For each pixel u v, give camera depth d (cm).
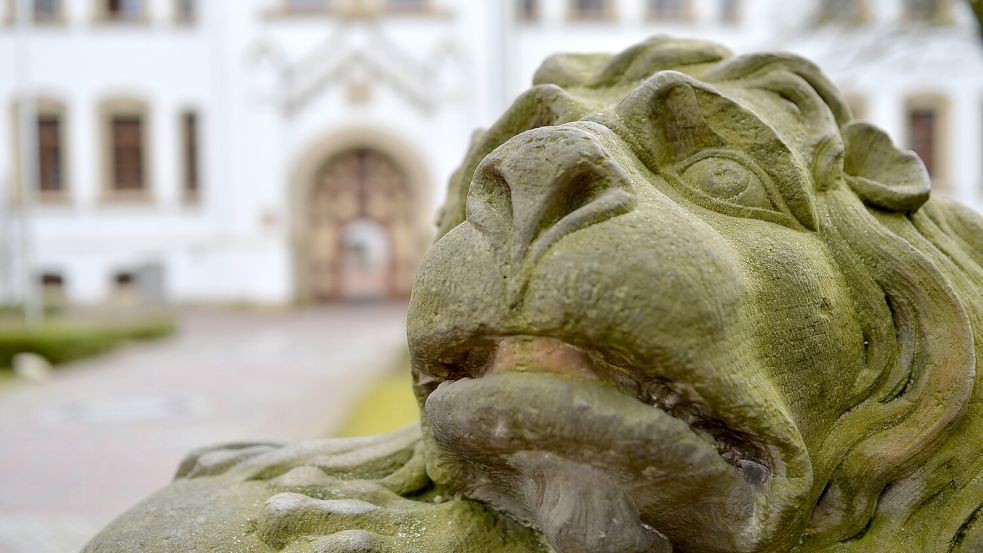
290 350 725
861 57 637
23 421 440
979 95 1166
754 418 71
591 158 71
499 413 71
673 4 1193
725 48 107
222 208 1166
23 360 622
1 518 283
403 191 1171
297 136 1133
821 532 87
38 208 1159
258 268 1129
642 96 85
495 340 73
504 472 82
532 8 1205
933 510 89
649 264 67
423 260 80
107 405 483
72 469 346
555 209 72
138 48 1172
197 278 1160
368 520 92
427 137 1137
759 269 79
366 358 662
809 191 87
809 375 82
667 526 78
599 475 72
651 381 72
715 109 87
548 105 92
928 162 1184
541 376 70
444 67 1133
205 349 751
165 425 423
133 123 1186
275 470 113
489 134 96
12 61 1173
